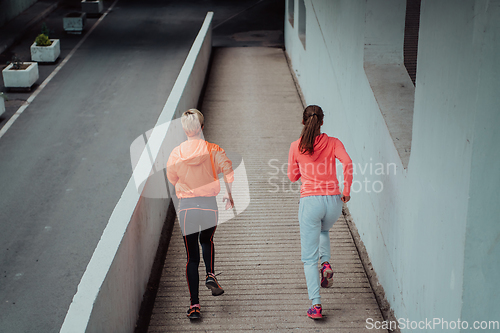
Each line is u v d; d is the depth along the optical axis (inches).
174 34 843.4
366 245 184.5
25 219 304.8
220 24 912.3
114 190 346.3
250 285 165.3
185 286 165.2
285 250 187.3
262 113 365.4
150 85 593.3
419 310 123.6
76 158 400.5
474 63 89.4
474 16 89.5
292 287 164.2
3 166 385.4
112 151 414.3
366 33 182.2
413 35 430.9
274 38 811.4
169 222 204.4
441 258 107.7
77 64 680.4
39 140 440.1
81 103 537.3
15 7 921.5
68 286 239.0
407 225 133.0
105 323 108.7
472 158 91.2
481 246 95.5
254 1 1091.3
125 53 730.8
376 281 166.9
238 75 484.1
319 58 300.7
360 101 190.7
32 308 222.1
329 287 164.6
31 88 586.9
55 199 331.6
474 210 93.7
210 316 149.8
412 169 128.0
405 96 165.5
